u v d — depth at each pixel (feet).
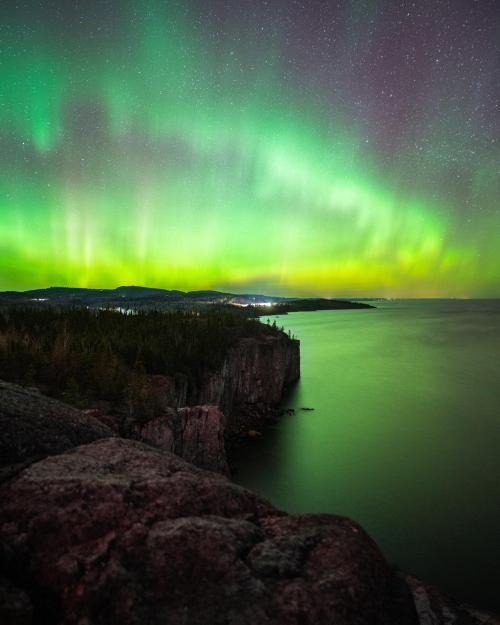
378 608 11.73
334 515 15.11
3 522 12.40
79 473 15.07
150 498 14.02
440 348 299.38
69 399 47.29
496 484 78.13
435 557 55.31
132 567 11.30
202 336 115.75
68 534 12.07
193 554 11.76
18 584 10.87
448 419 120.78
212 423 54.90
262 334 162.40
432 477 81.05
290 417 120.47
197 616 10.17
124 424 44.29
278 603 10.63
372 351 284.00
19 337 68.59
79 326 98.63
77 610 10.03
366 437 103.91
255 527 13.88
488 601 46.50
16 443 17.71
